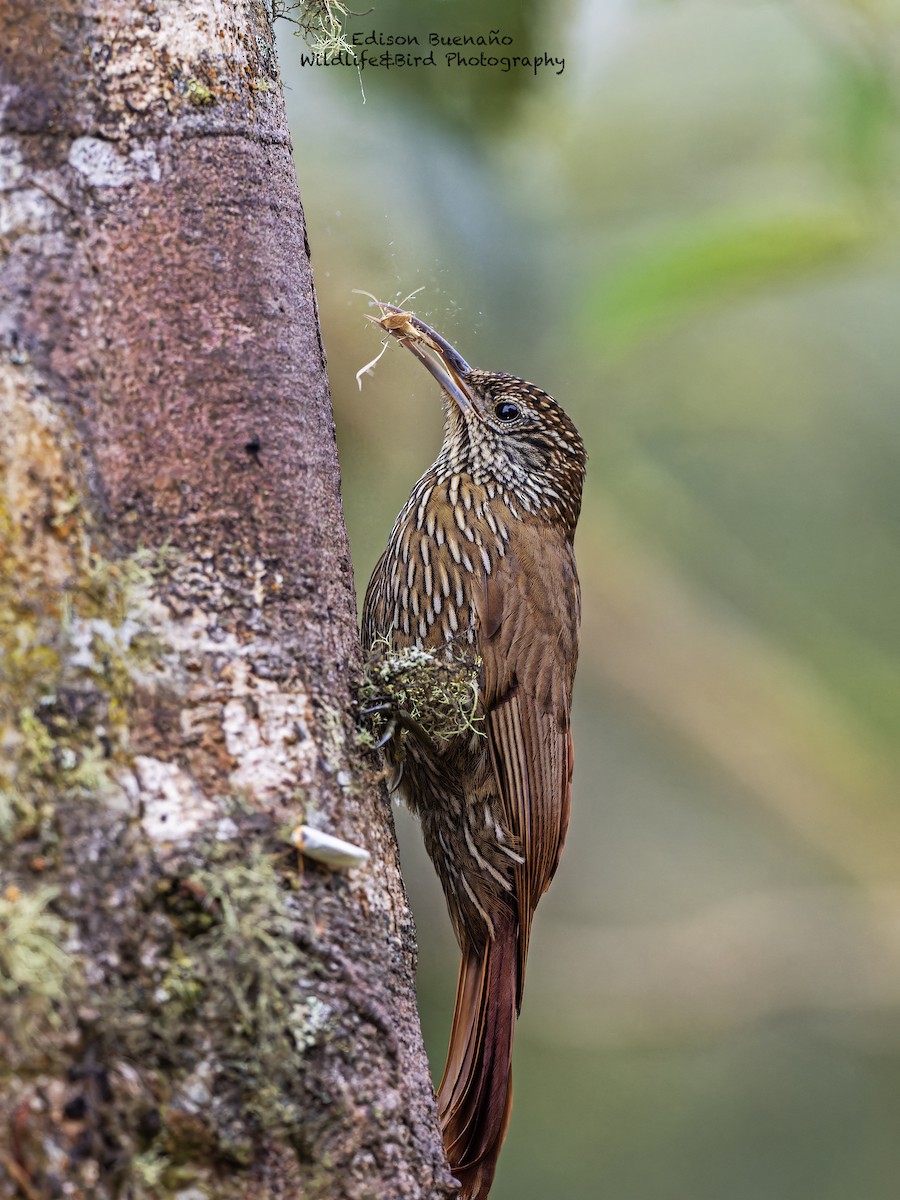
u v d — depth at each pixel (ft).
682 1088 47.98
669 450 51.24
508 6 33.68
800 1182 47.55
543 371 37.55
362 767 17.63
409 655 23.22
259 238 17.95
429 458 33.73
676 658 50.96
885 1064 49.11
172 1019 14.64
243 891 15.35
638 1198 46.39
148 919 14.83
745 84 40.65
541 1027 48.14
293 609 17.21
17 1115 13.52
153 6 17.47
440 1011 40.83
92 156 17.03
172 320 17.19
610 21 41.27
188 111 17.56
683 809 52.01
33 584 15.10
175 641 16.30
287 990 15.42
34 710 14.74
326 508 18.19
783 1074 48.88
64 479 15.72
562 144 39.70
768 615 51.98
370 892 16.88
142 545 16.52
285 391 17.81
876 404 51.24
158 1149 14.34
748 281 37.11
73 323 16.57
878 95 36.24
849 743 51.62
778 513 52.24
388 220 33.81
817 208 36.11
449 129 35.24
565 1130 47.01
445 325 35.24
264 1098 14.93
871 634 52.08
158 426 16.92
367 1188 15.61
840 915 49.52
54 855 14.38
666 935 49.47
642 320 37.14
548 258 37.63
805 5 37.17
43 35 16.92
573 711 51.98
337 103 33.94
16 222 16.56
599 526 49.75
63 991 13.97
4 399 15.65
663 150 41.29
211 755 16.02
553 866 27.22
